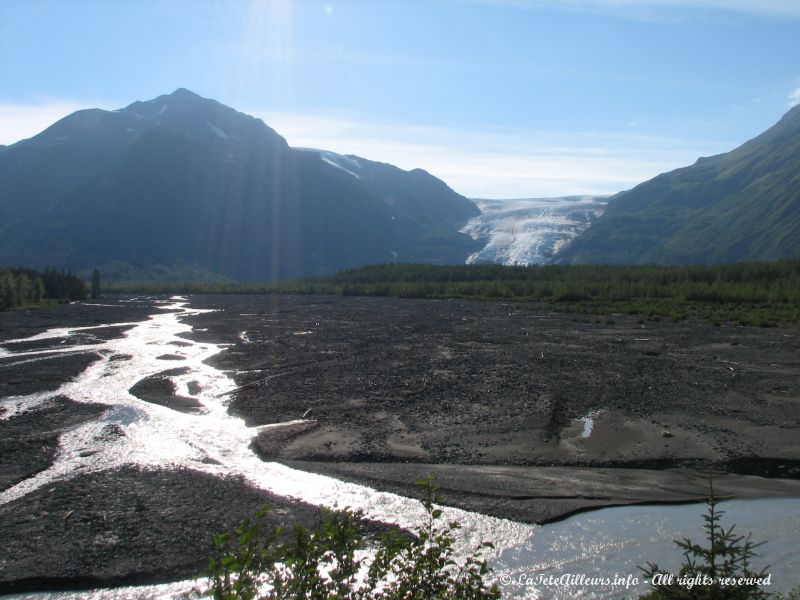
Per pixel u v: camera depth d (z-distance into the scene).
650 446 14.13
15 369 24.84
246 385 21.23
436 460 13.38
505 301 75.56
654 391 19.47
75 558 8.89
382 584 7.35
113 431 15.53
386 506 10.78
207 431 15.57
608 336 35.09
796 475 12.49
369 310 60.62
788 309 54.47
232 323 46.28
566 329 39.41
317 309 63.22
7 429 15.78
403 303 73.69
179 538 9.45
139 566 8.64
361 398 18.94
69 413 17.44
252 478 12.15
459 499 11.14
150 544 9.27
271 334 37.72
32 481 11.98
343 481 12.02
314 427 15.79
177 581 8.29
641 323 43.34
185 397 19.47
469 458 13.48
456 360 26.03
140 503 10.80
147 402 18.72
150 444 14.44
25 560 8.85
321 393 19.70
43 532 9.70
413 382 21.23
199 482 11.86
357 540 5.81
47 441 14.65
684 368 23.69
